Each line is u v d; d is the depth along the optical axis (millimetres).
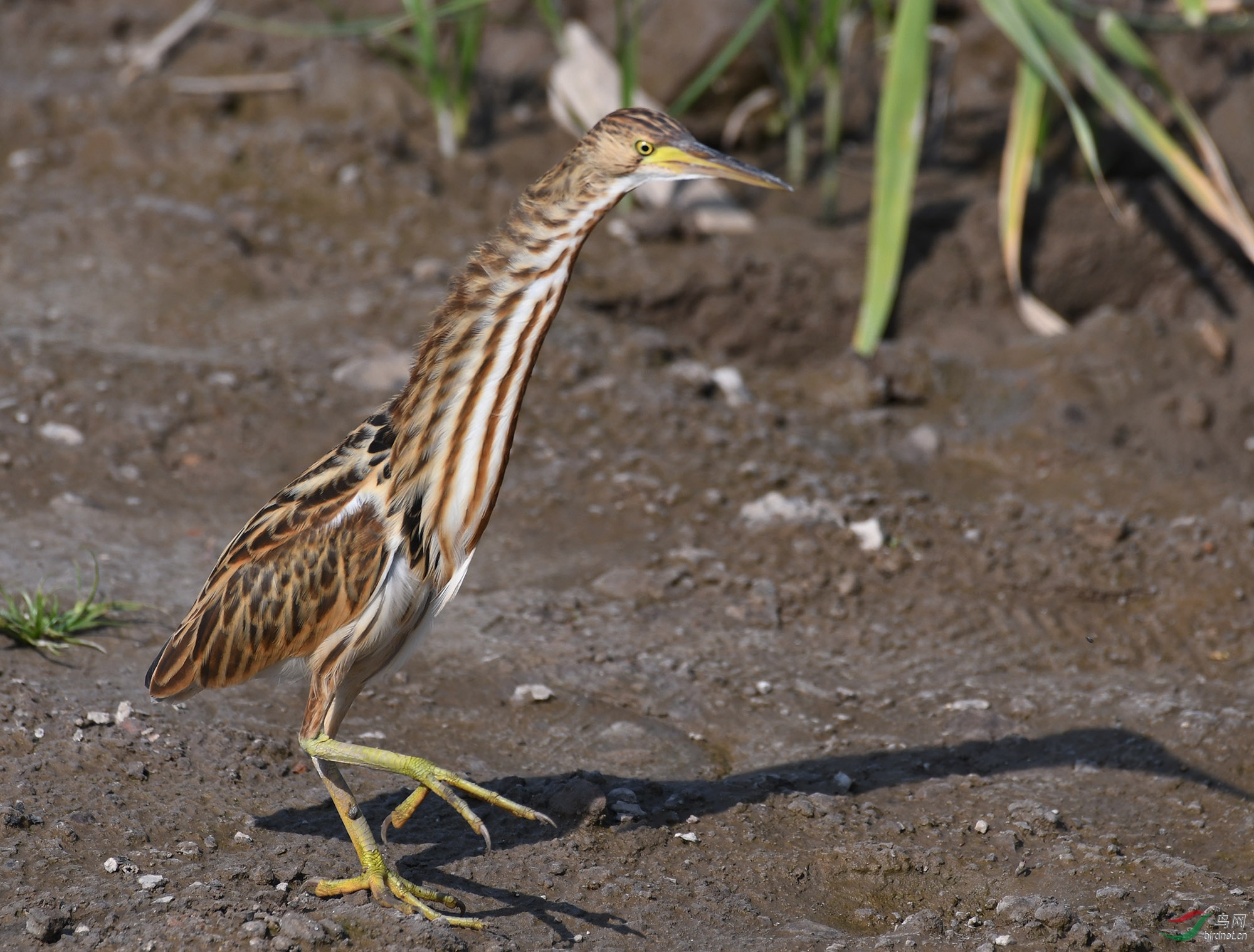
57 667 8523
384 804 7742
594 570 10742
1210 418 13398
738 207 16281
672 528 11375
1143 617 10531
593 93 16969
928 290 14984
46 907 6312
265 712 8445
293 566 6887
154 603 9445
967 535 11469
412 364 7121
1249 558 10992
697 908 6988
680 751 8656
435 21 18094
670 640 9945
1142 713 9219
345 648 6871
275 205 15656
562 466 11961
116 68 18594
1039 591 10844
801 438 12859
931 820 7980
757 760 8648
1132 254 15086
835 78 15852
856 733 9047
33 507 10344
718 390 13609
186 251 14492
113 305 13625
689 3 16766
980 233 15211
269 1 19703
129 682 8484
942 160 17234
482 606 10102
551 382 13125
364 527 6852
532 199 7035
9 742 7625
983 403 13617
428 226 15586
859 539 11305
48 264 14109
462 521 7059
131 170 16125
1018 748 8859
